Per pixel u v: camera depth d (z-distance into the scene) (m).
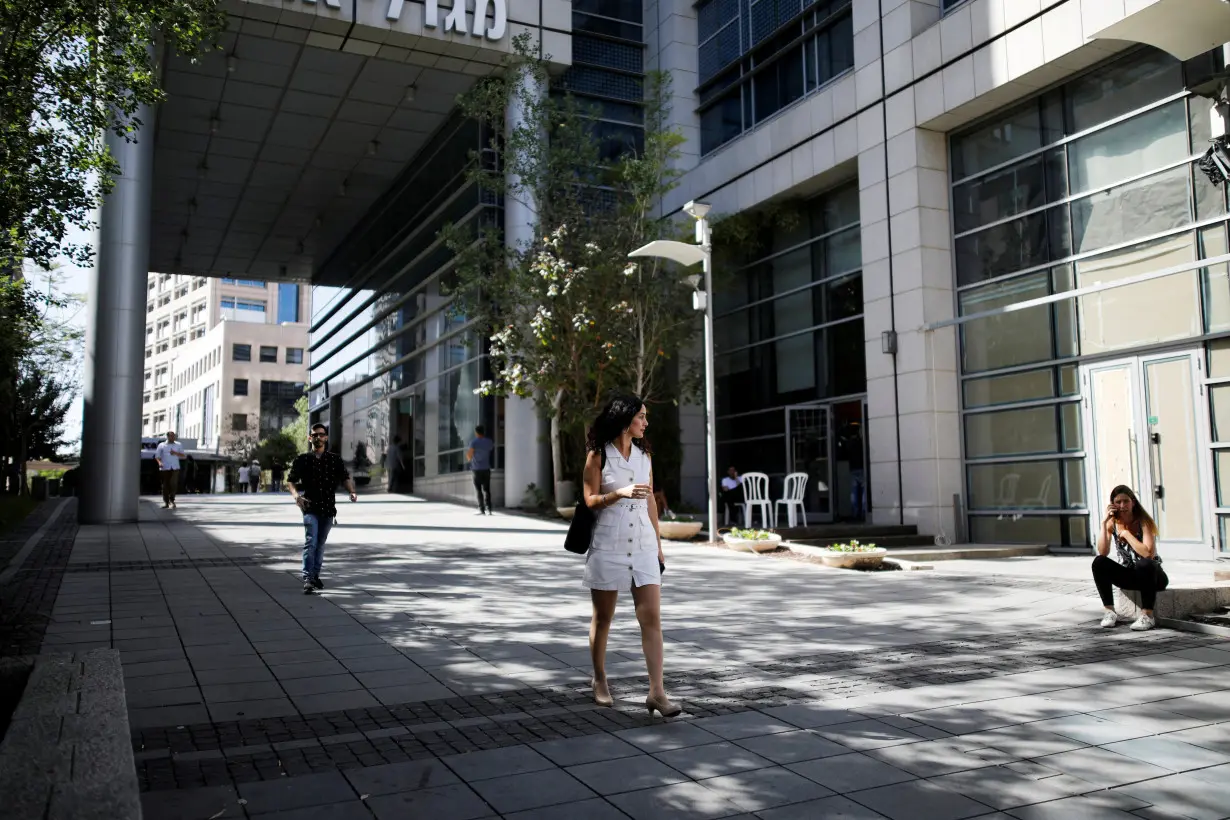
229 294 113.31
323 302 38.81
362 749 4.35
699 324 19.66
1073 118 14.14
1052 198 14.42
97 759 2.74
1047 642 6.96
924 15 16.30
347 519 18.20
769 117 20.33
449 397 24.55
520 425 21.17
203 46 19.50
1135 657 6.39
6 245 10.31
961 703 5.16
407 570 10.82
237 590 9.31
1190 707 5.06
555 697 5.34
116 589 9.34
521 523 17.20
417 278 27.03
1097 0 13.00
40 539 14.35
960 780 3.91
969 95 14.98
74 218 9.94
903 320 16.06
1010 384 14.93
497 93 18.81
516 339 17.83
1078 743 4.42
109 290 17.38
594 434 5.11
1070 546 13.91
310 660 6.27
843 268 18.73
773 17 20.23
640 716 4.91
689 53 23.08
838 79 18.08
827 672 5.96
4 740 2.96
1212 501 12.03
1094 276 13.69
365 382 32.44
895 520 16.05
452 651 6.56
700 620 7.91
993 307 15.29
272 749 4.34
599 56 23.08
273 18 18.64
